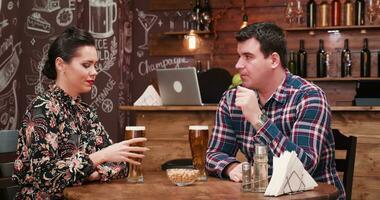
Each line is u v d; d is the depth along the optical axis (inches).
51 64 83.7
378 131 136.3
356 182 138.2
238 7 232.5
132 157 73.2
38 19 200.4
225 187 69.1
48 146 75.5
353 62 219.8
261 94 83.0
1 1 172.6
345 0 219.3
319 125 76.5
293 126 78.2
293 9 219.0
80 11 208.4
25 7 199.6
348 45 216.4
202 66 237.1
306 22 224.1
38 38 199.9
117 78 215.8
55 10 200.7
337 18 213.3
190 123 148.1
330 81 221.1
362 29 213.8
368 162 137.0
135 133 73.2
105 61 215.6
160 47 241.9
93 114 88.0
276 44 79.8
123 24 227.3
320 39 222.1
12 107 180.7
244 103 74.3
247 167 66.0
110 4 215.2
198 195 62.8
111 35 215.3
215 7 235.0
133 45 244.1
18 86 188.5
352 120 138.1
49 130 76.4
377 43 216.7
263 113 77.8
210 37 235.9
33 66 198.8
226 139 86.8
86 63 82.1
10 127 179.0
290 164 63.6
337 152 138.6
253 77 80.0
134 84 244.5
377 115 136.3
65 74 82.3
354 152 90.2
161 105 155.0
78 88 82.9
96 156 73.4
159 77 152.5
